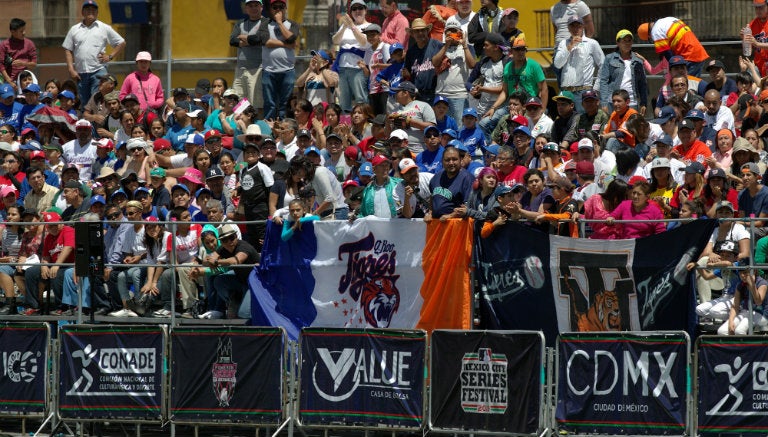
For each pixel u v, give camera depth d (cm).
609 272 4438
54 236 5472
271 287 4912
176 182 6038
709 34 7662
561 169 5312
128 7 8475
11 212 5666
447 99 6425
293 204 4866
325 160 6016
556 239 4512
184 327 4659
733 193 4953
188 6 8438
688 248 4334
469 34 6700
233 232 5019
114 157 6625
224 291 5069
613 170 5184
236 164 5950
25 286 5453
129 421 4703
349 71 6869
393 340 4447
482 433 4338
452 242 4662
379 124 5975
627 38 6253
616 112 5719
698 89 6394
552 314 4519
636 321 4400
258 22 7131
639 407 4178
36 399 4825
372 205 4997
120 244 5344
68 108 7256
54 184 6275
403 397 4425
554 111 6494
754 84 6347
